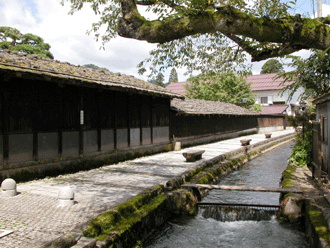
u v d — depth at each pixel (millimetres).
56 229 4164
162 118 14953
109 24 7613
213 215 7039
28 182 7375
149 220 5699
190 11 3596
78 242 3836
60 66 8953
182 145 17219
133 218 5223
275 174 11977
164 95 12695
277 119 39625
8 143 7059
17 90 7277
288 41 3723
